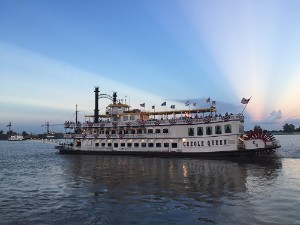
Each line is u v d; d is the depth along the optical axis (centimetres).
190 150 8412
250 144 7488
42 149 16562
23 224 2838
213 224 2759
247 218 2877
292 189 3984
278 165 6444
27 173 5972
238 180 4706
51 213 3148
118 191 4094
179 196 3750
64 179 5134
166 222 2834
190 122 8419
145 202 3506
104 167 6619
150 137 9000
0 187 4491
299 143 16725
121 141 9506
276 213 2991
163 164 6950
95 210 3234
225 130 7781
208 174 5350
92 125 10106
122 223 2836
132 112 10081
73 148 10394
